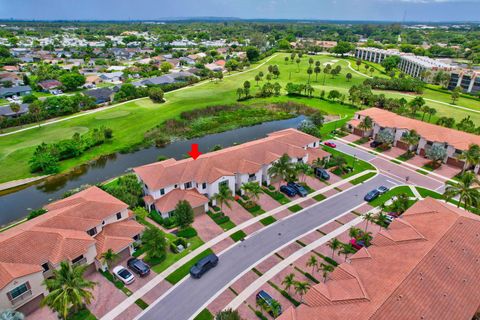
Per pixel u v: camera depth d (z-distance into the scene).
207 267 41.28
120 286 38.75
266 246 45.91
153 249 42.47
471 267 35.28
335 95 121.44
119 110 110.19
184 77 152.62
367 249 38.97
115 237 43.12
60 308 31.00
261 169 60.53
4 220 55.72
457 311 30.62
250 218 52.19
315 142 72.19
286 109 116.69
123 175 70.75
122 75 162.38
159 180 53.22
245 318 34.97
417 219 42.97
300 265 42.41
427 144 75.31
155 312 35.69
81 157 78.94
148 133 93.06
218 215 52.31
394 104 108.19
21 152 78.88
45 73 156.62
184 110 109.88
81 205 44.75
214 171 55.91
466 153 63.75
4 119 93.75
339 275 35.00
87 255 39.66
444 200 57.16
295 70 182.00
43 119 100.38
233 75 171.25
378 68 191.00
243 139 93.06
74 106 107.75
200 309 36.09
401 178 65.62
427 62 167.62
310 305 31.86
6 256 35.28
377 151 78.62
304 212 53.91
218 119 106.06
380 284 32.38
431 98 129.50
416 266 33.94
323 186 62.00
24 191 65.06
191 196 52.91
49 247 37.78
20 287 34.03
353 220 51.91
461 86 138.75
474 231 39.91
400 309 29.66
